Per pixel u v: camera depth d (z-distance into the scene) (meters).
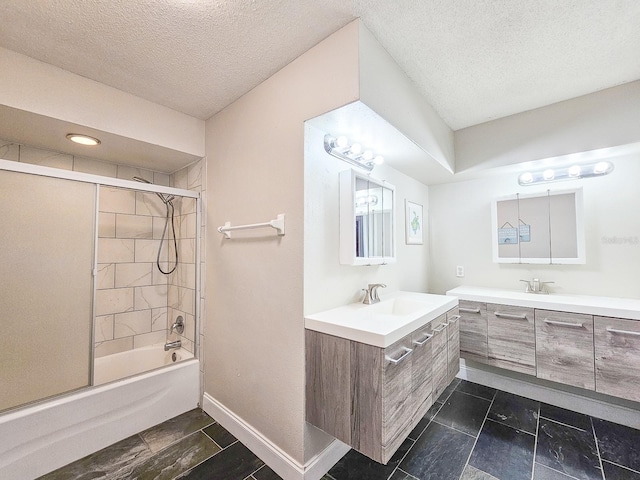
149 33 1.42
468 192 2.87
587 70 1.76
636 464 1.65
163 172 2.84
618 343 1.82
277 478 1.59
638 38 1.49
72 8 1.26
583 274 2.29
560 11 1.32
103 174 2.49
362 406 1.31
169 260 2.86
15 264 1.65
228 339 2.05
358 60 1.35
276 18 1.34
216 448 1.82
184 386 2.23
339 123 1.60
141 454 1.77
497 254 2.65
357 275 2.03
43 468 1.62
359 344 1.33
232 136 2.08
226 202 2.12
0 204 1.62
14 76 1.55
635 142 1.86
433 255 3.08
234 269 2.02
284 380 1.64
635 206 2.10
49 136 1.94
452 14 1.33
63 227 1.81
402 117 1.73
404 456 1.72
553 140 2.15
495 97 2.07
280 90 1.71
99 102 1.83
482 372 2.61
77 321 1.83
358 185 1.90
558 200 2.37
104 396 1.85
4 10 1.27
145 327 2.73
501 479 1.55
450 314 2.07
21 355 1.65
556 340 2.04
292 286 1.63
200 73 1.75
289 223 1.66
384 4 1.27
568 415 2.13
